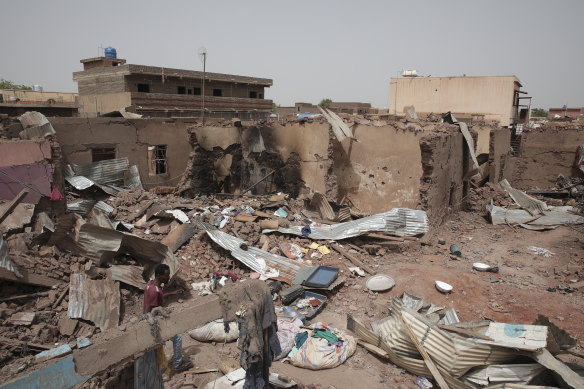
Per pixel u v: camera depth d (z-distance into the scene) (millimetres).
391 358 6652
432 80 31125
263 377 4930
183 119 17219
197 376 6176
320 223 13078
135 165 15719
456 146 15070
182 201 13906
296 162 15602
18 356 6008
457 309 8703
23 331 6406
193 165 15914
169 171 17000
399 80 32406
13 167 9102
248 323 4480
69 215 8109
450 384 5770
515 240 13398
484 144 21922
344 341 7031
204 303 4922
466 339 5664
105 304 7480
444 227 14359
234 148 17391
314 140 14773
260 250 10609
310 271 9555
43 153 9734
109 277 8141
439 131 13328
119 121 15234
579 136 21875
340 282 9477
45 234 8148
